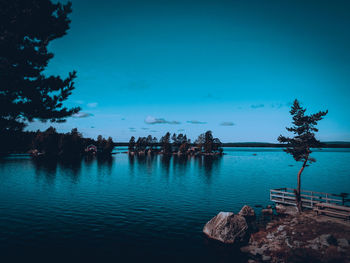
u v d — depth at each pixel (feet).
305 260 49.60
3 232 71.67
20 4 35.99
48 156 428.15
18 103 36.50
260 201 118.11
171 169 266.77
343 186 163.32
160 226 80.38
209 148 615.16
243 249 62.75
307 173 240.73
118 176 202.69
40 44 40.47
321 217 76.64
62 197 120.57
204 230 75.25
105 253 59.72
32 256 57.11
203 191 141.69
